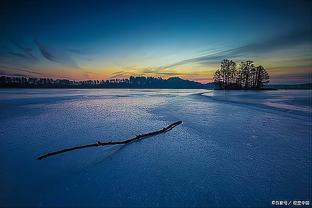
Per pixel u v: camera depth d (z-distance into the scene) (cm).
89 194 358
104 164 499
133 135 807
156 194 358
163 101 2686
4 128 938
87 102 2608
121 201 336
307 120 1125
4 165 490
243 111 1538
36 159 530
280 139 727
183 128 930
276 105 2011
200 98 3306
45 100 2983
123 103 2414
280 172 450
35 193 362
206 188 379
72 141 718
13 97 3788
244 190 372
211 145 659
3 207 320
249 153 578
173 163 506
